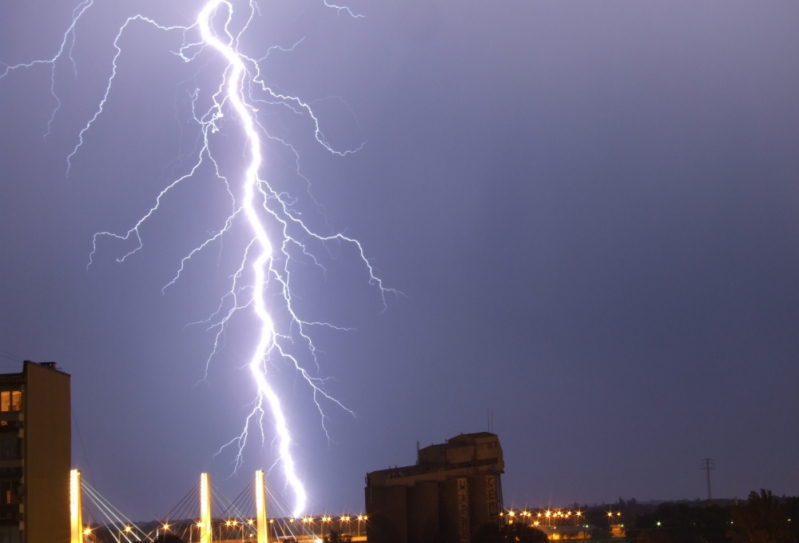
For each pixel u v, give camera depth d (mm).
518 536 87938
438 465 92500
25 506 43594
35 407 45656
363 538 103875
